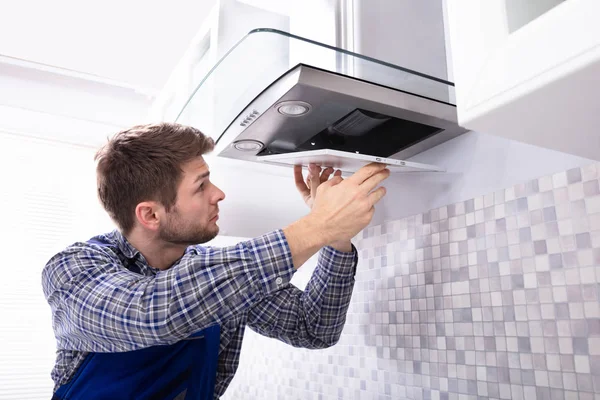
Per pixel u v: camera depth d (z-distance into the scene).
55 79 1.92
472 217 1.02
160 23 1.85
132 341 0.82
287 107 0.89
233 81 0.88
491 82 0.49
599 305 0.77
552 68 0.42
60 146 2.09
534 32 0.44
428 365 1.09
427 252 1.13
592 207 0.80
